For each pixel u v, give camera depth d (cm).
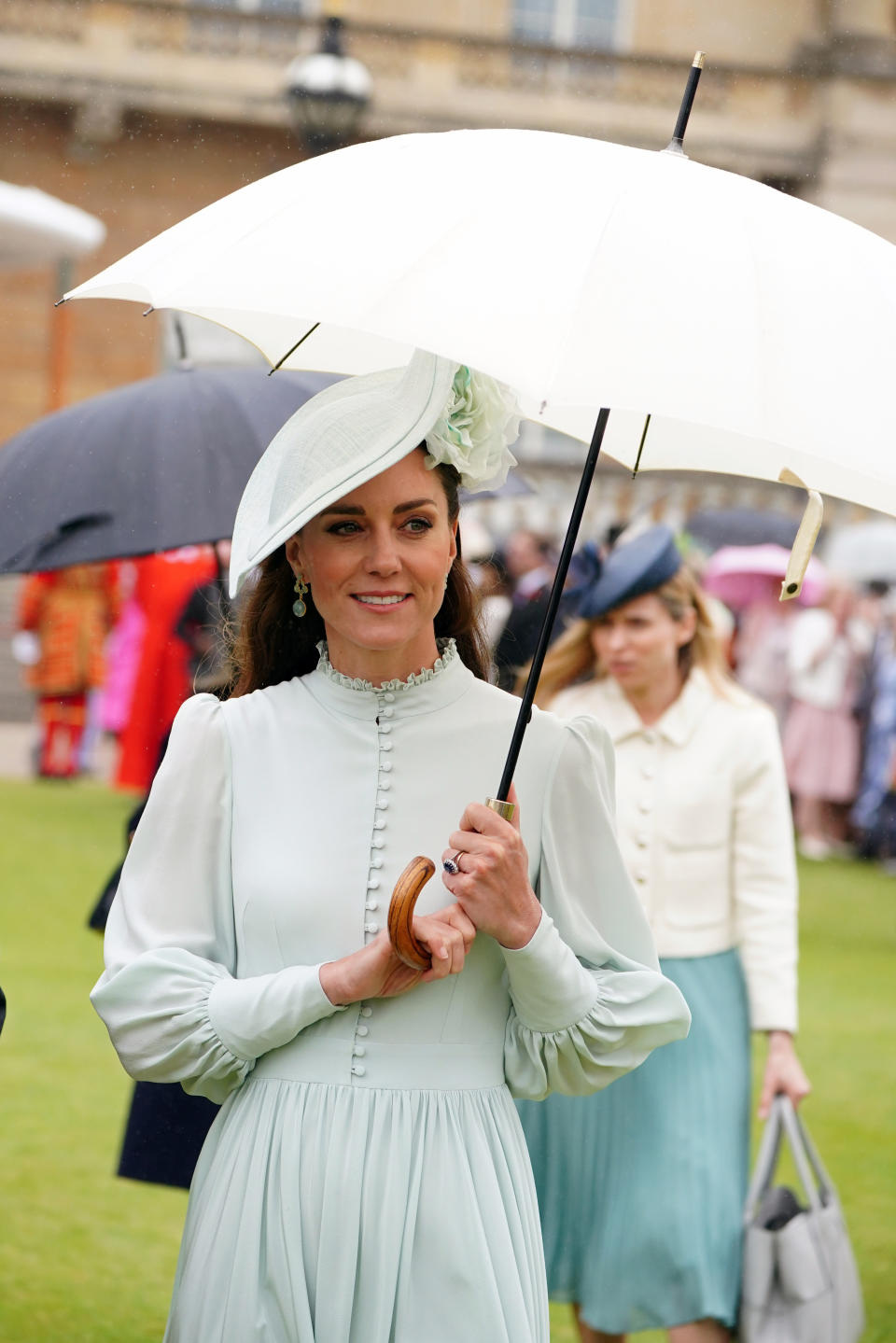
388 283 221
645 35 2872
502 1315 254
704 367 214
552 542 1459
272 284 229
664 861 411
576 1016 262
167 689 987
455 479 265
